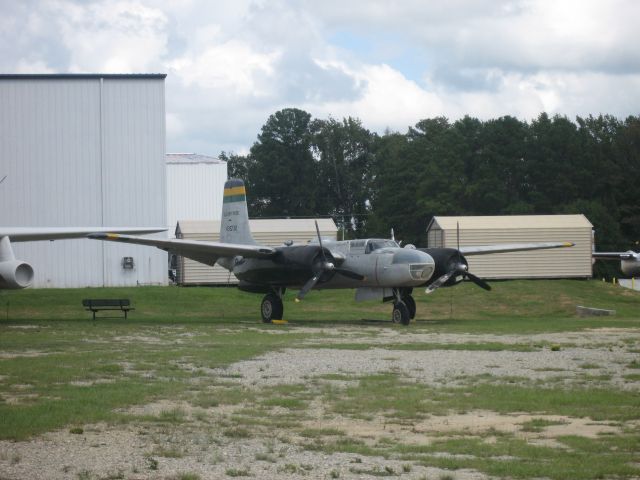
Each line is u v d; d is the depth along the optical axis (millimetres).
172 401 19922
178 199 98000
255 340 34531
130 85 68125
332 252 46125
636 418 18000
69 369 24641
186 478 13328
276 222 72250
